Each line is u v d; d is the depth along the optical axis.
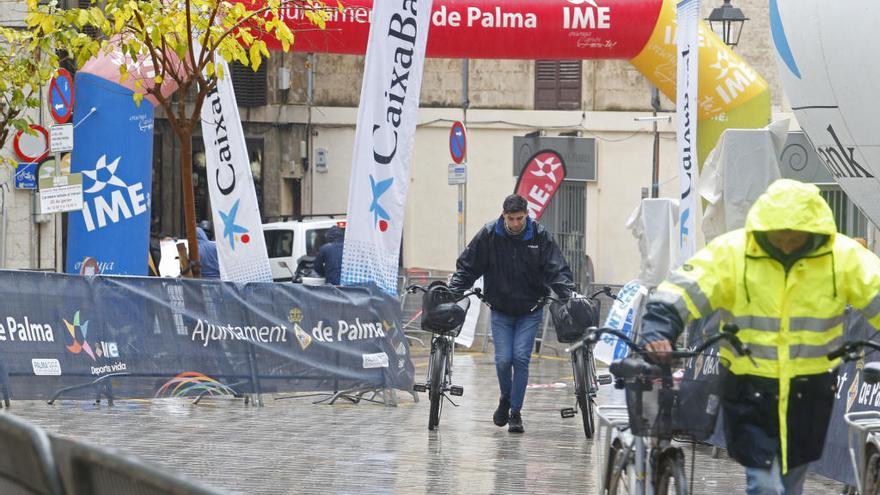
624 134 81.69
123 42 38.12
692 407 14.63
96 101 41.53
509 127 82.94
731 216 32.53
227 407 33.94
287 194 84.69
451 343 30.56
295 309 35.44
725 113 48.56
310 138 84.19
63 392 32.78
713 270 14.77
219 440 27.58
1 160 47.81
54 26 37.16
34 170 59.56
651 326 14.66
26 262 60.62
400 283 60.09
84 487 10.18
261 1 44.81
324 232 71.50
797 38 31.72
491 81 83.00
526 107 82.75
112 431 28.52
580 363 29.33
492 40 47.19
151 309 34.00
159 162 82.38
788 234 14.44
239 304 34.91
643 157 81.50
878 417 20.91
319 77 84.19
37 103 45.34
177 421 30.56
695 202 33.94
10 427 10.84
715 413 14.60
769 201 14.33
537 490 22.33
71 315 32.97
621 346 44.03
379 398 37.00
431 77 83.50
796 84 32.53
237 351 34.78
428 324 29.73
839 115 31.08
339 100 84.06
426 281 60.16
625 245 81.81
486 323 56.38
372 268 35.97
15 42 45.84
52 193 41.22
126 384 33.62
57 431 28.14
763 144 32.38
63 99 41.75
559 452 27.00
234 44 36.78
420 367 49.47
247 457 25.27
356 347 35.88
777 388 14.62
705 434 14.61
